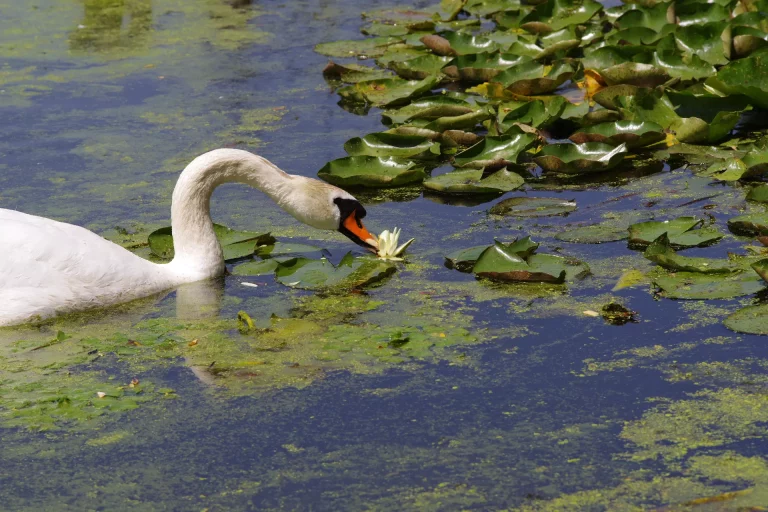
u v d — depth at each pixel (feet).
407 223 38.99
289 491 23.15
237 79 56.34
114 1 73.82
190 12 70.49
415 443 24.90
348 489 23.17
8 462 24.34
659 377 27.55
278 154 45.85
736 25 52.60
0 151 46.42
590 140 45.27
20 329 31.09
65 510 22.61
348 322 31.19
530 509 22.34
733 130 47.29
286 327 30.94
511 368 28.25
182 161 45.21
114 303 32.71
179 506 22.68
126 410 26.45
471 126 48.49
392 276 34.53
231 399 26.94
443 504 22.56
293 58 59.72
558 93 52.80
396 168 43.78
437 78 52.90
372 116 50.78
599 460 24.04
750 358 28.30
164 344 29.99
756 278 32.63
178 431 25.55
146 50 61.82
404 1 71.31
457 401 26.68
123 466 24.17
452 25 64.39
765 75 47.14
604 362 28.43
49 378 28.09
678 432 25.04
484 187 41.45
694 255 34.76
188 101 53.11
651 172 43.11
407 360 28.76
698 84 48.73
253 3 72.74
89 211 40.16
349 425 25.70
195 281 34.42
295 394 27.12
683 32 53.42
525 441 24.88
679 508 22.15
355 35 63.57
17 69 58.23
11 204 40.65
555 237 36.96
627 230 37.11
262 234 37.42
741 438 24.67
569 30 57.93
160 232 37.29
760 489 22.66
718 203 39.24
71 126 49.70
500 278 33.86
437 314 31.53
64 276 31.89
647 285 32.94
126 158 45.70
